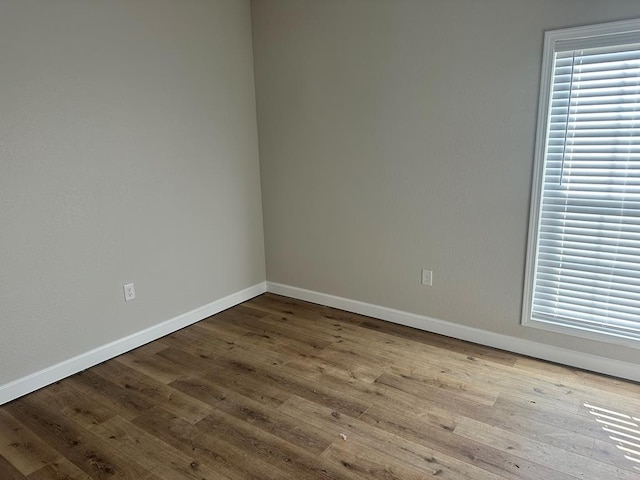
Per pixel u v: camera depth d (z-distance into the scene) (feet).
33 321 7.90
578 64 7.46
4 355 7.58
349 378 8.21
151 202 9.58
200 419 7.11
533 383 7.88
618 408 7.11
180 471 6.00
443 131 9.00
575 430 6.62
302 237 11.87
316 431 6.75
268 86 11.44
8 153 7.27
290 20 10.62
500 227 8.72
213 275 11.31
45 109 7.64
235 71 11.12
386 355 9.05
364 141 10.13
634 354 7.80
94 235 8.63
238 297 12.15
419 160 9.43
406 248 10.05
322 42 10.24
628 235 7.54
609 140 7.43
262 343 9.75
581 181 7.80
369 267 10.78
